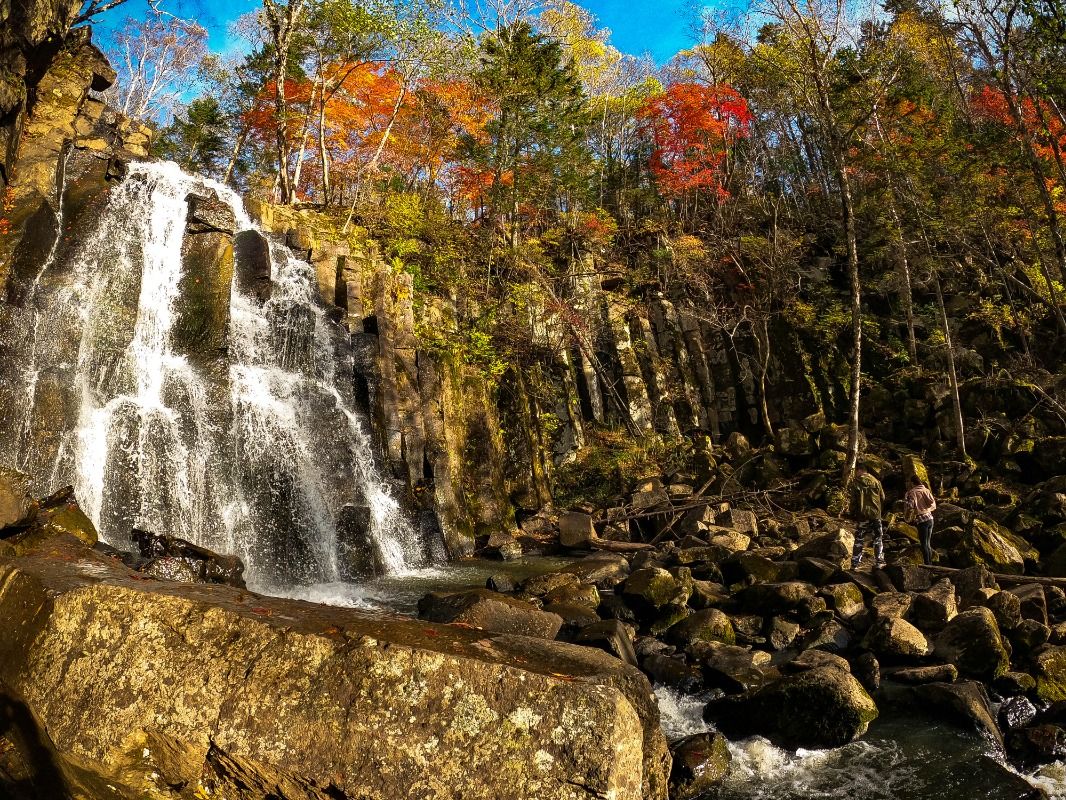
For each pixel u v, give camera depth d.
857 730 6.73
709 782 5.96
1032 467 19.50
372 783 3.87
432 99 28.11
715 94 29.92
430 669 4.11
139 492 12.07
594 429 25.59
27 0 13.47
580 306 27.69
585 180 30.06
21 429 11.16
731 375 27.78
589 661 4.79
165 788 4.29
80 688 4.48
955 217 22.17
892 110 23.02
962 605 10.21
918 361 25.88
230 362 14.41
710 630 9.46
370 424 17.20
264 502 13.79
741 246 29.52
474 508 19.09
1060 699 7.67
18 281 12.17
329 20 22.20
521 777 3.75
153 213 15.25
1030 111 20.73
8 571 5.33
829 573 11.58
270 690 4.22
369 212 23.77
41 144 14.43
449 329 22.17
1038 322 24.70
